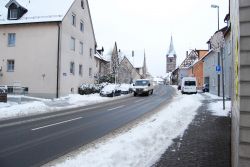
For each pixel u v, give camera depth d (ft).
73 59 126.52
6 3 130.93
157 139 33.55
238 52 10.66
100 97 119.65
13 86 108.68
